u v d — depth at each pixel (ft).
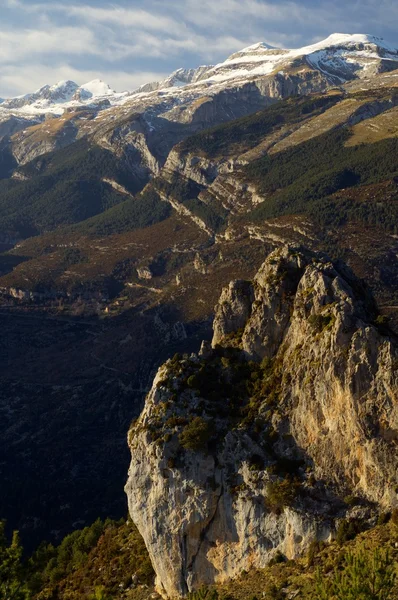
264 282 354.95
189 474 314.35
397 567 249.34
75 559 415.03
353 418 291.38
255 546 301.22
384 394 287.48
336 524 286.46
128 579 355.15
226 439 315.37
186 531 313.53
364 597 217.56
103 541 416.46
